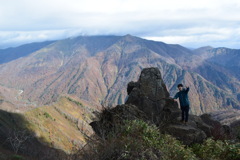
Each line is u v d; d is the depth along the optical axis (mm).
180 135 10172
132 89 14008
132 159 6465
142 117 10648
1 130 91938
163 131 10406
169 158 7344
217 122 15039
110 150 6535
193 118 12523
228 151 9086
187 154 8125
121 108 10250
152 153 6938
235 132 14891
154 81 13430
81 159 6371
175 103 12664
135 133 7773
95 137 7473
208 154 9047
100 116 9820
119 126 8359
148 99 12539
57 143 110750
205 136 10672
